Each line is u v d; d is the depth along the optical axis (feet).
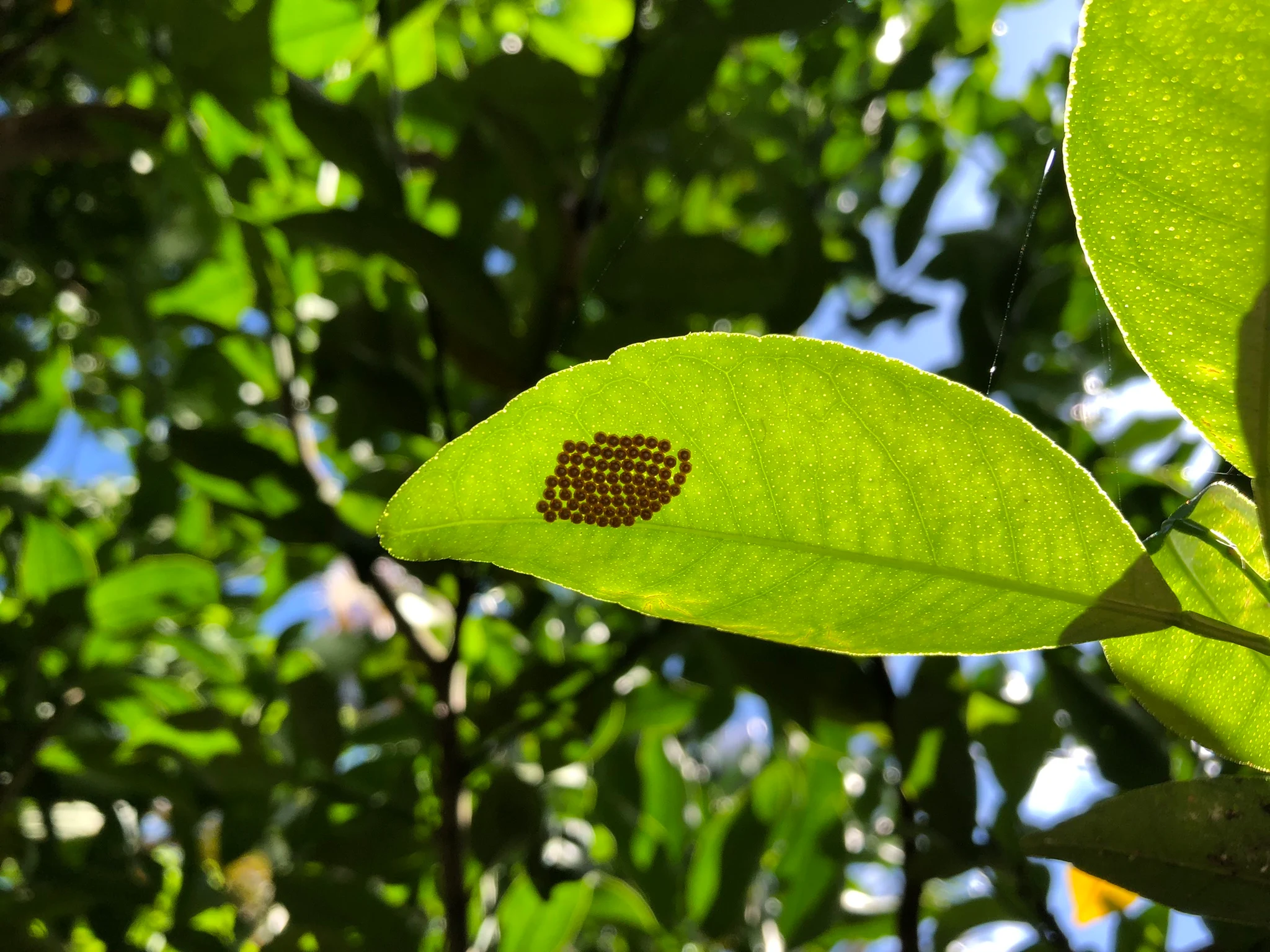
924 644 0.48
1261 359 0.41
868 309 1.51
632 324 1.17
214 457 1.25
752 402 0.45
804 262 1.23
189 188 1.36
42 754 1.44
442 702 1.19
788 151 1.73
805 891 1.38
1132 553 0.44
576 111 1.30
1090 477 0.44
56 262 1.71
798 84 1.78
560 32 1.82
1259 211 0.40
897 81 1.69
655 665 1.42
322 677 1.35
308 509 1.24
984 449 0.45
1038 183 1.59
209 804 1.48
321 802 1.38
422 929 1.28
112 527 1.77
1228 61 0.39
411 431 1.25
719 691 1.49
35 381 1.89
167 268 1.61
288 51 1.51
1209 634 0.44
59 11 1.45
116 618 1.49
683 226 1.52
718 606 0.49
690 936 1.40
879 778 1.59
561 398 0.45
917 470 0.45
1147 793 0.48
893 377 0.44
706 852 1.41
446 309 1.13
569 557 0.48
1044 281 1.38
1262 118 0.39
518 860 1.32
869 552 0.47
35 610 1.43
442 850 1.13
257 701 1.61
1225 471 0.65
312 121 1.15
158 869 1.53
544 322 1.16
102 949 1.59
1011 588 0.46
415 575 1.21
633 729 1.46
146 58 1.36
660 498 0.46
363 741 1.45
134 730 1.51
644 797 1.45
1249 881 0.46
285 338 1.32
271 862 1.54
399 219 1.10
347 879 1.27
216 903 1.45
